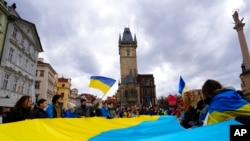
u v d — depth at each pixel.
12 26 31.97
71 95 94.38
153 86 96.12
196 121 6.19
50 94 61.53
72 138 4.79
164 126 7.11
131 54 106.69
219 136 2.78
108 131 5.97
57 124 5.27
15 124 4.39
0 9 29.09
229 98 3.30
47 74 56.88
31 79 39.62
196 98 6.63
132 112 24.97
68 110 12.10
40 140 4.15
